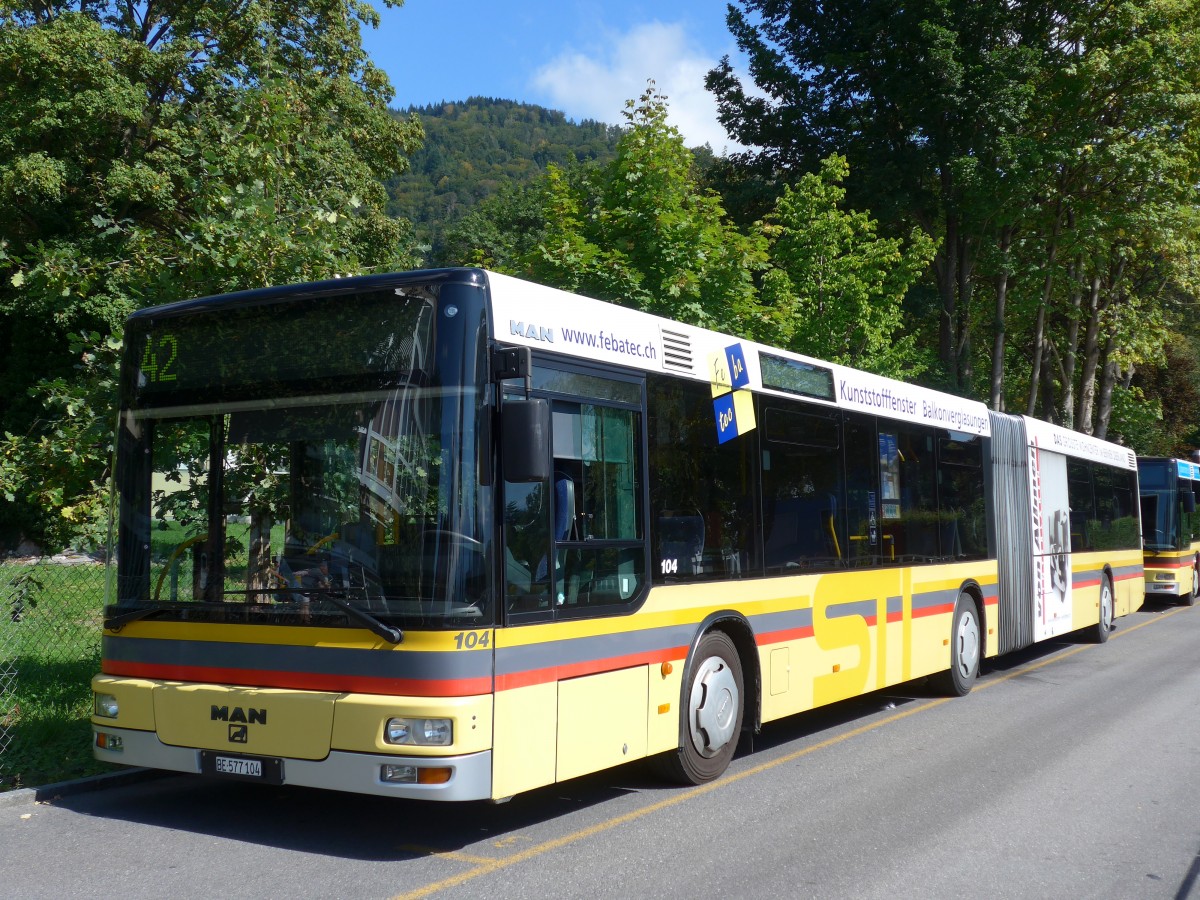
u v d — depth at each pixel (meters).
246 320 6.46
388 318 6.08
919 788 7.76
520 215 57.00
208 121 10.59
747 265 16.91
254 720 5.92
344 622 5.80
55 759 7.80
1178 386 46.47
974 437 13.01
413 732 5.54
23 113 24.30
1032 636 14.43
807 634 8.98
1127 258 34.00
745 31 32.38
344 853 5.98
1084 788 7.79
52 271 9.84
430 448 5.81
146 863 5.74
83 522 9.52
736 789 7.68
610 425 6.89
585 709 6.41
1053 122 31.36
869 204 30.00
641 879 5.60
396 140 29.78
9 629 9.57
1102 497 18.53
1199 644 17.84
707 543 7.77
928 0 28.97
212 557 6.32
